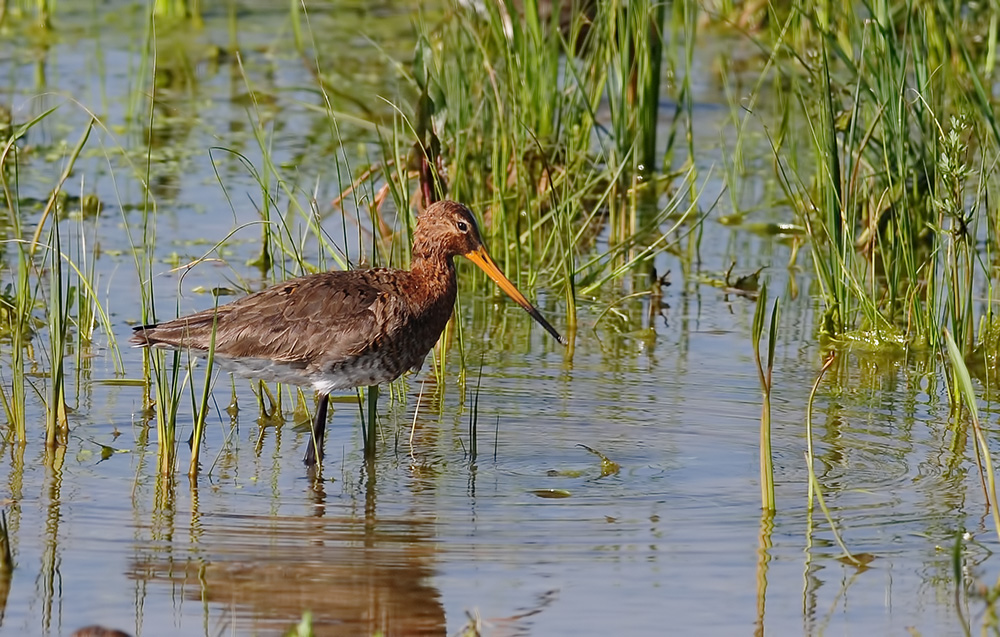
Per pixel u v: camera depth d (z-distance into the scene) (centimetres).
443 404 1286
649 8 1962
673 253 1762
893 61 1578
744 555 971
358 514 1034
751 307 1591
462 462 1148
